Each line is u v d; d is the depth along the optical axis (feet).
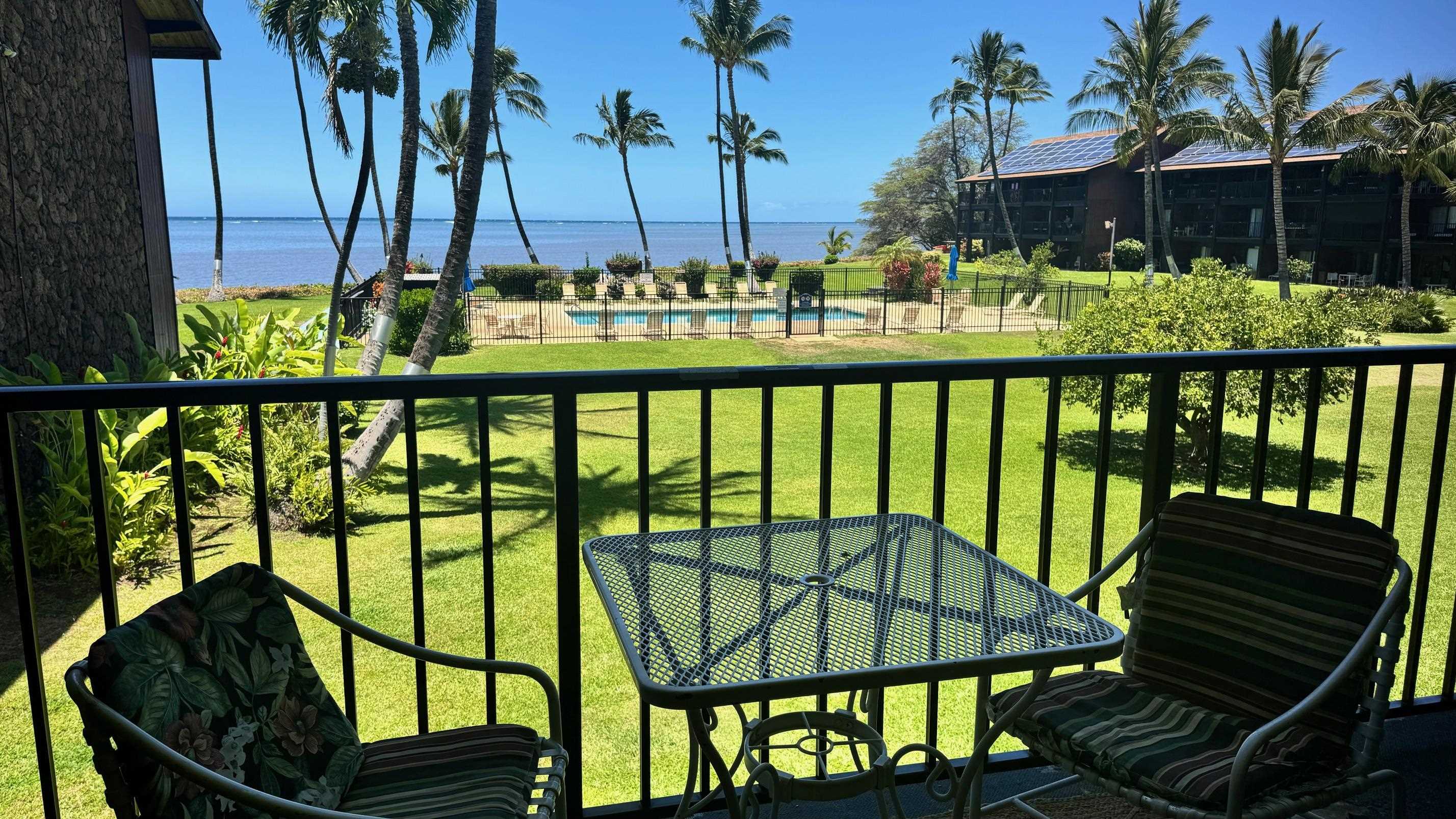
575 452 6.15
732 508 31.30
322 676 19.12
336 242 93.56
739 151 164.66
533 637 20.85
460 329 67.36
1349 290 106.22
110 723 3.66
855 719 5.66
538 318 88.43
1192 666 6.00
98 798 13.99
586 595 23.44
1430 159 118.73
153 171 32.12
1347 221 142.00
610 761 15.51
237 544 26.53
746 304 105.60
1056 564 26.17
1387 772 5.26
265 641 4.74
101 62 26.66
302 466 29.01
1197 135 131.75
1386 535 5.47
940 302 98.84
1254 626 5.79
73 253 24.70
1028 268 142.51
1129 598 6.39
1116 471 36.99
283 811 3.88
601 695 18.04
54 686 17.62
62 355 24.03
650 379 6.15
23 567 5.45
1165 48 144.36
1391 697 8.68
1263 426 7.28
